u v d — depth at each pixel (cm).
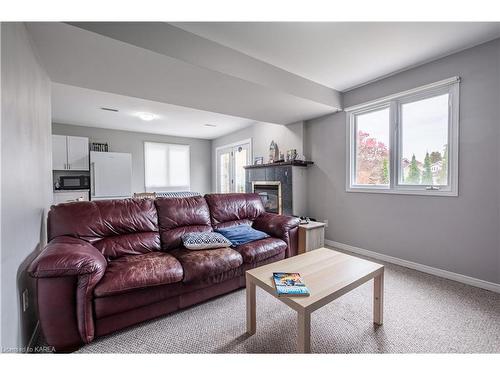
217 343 146
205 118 476
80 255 136
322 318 171
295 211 386
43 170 198
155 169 629
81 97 351
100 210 204
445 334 152
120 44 173
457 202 232
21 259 131
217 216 273
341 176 346
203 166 709
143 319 160
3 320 105
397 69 268
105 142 559
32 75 165
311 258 184
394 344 144
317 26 192
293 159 399
